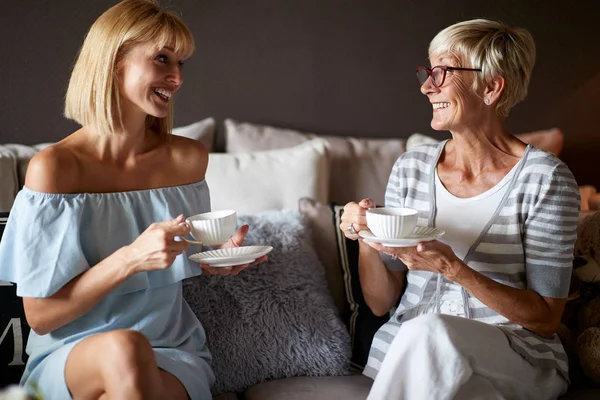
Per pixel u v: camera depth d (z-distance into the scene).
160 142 1.70
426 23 2.75
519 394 1.54
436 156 1.77
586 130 2.90
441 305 1.69
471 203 1.68
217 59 2.62
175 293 1.65
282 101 2.69
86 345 1.40
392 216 1.41
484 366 1.48
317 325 1.82
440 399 1.39
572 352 1.78
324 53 2.69
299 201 2.12
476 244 1.67
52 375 1.44
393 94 2.76
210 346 1.75
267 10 2.63
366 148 2.52
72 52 2.47
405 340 1.44
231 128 2.52
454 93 1.65
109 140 1.60
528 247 1.63
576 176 2.93
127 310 1.58
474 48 1.63
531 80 2.86
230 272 1.61
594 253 1.83
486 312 1.65
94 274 1.45
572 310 1.89
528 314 1.57
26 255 1.47
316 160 2.31
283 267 1.87
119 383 1.32
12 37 2.42
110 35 1.50
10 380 1.66
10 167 2.07
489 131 1.69
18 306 1.69
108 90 1.51
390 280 1.81
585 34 2.85
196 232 1.42
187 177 1.72
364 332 1.89
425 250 1.46
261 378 1.76
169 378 1.47
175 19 1.55
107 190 1.59
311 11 2.66
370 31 2.71
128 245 1.45
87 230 1.54
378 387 1.44
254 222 1.96
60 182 1.52
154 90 1.55
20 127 2.46
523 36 1.65
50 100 2.47
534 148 1.66
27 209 1.49
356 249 2.00
